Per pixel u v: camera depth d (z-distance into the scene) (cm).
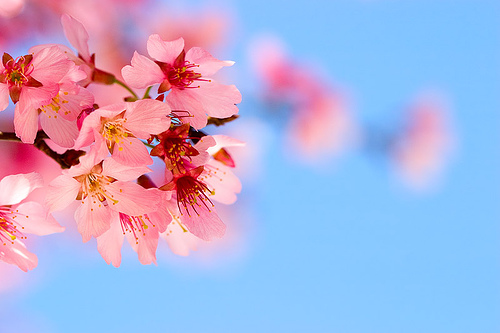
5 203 56
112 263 56
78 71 55
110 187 55
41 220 56
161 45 56
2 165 78
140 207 55
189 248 58
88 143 55
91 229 55
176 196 56
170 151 56
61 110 55
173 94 56
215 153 58
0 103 55
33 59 55
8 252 56
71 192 55
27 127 55
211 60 56
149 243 56
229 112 56
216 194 58
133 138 55
